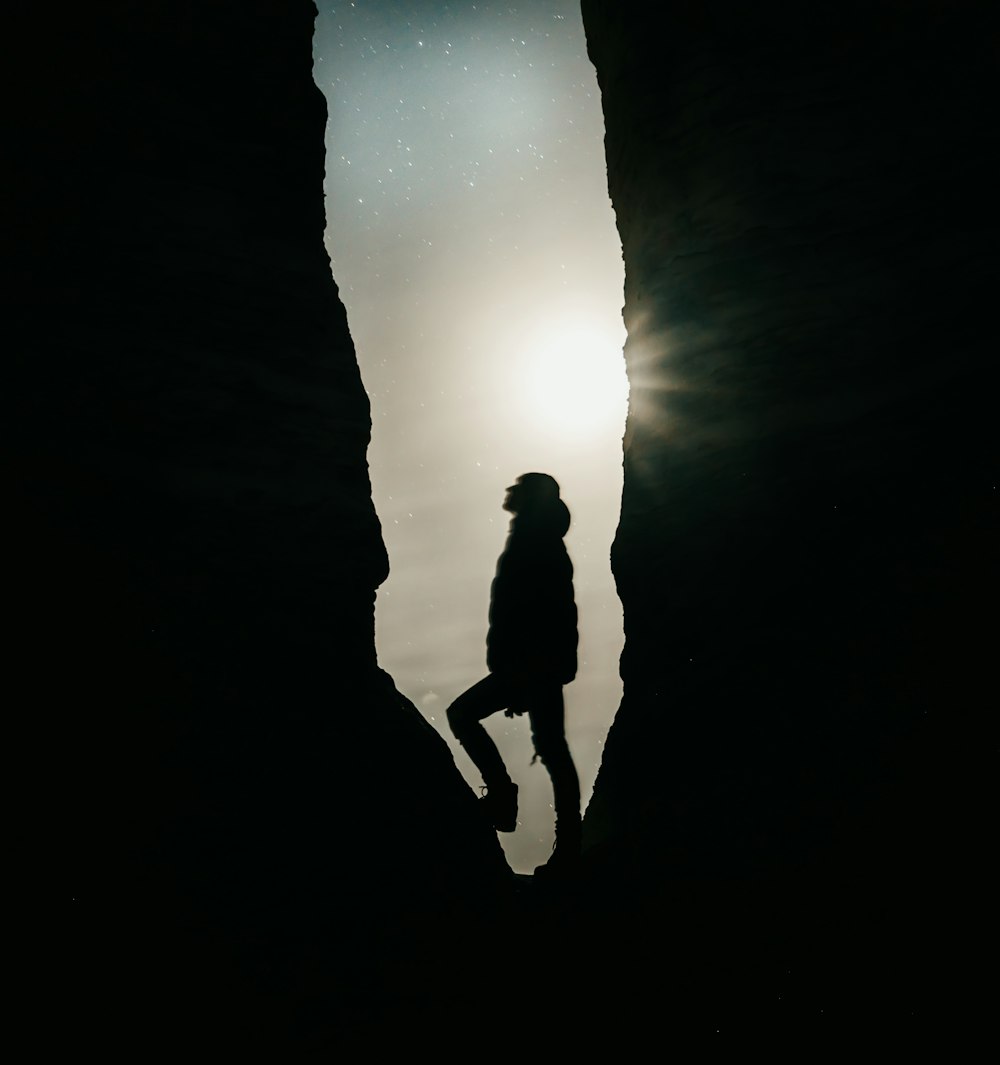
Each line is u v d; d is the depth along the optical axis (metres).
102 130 3.01
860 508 3.01
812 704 2.77
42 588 2.53
